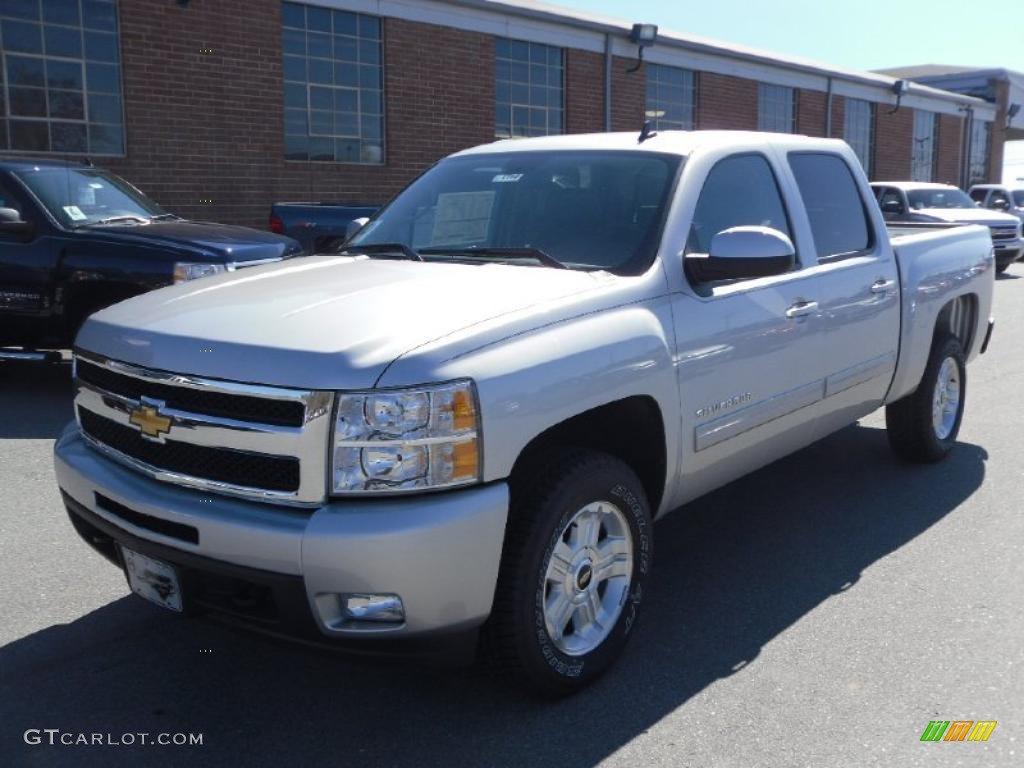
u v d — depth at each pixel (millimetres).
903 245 5574
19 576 4465
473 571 2961
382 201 14773
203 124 12672
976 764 3080
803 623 4059
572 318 3396
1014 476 6039
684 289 3879
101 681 3584
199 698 3479
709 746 3180
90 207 8219
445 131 15398
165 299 3652
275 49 13219
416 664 3043
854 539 5012
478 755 3133
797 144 4953
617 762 3094
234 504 3012
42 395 8109
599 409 3516
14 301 7875
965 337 6551
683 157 4219
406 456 2893
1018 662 3723
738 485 5906
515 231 4207
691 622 4070
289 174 13617
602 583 3605
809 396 4637
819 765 3074
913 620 4082
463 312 3223
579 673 3426
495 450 3006
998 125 31703
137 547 3207
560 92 17094
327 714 3379
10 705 3416
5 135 11266
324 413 2877
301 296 3453
